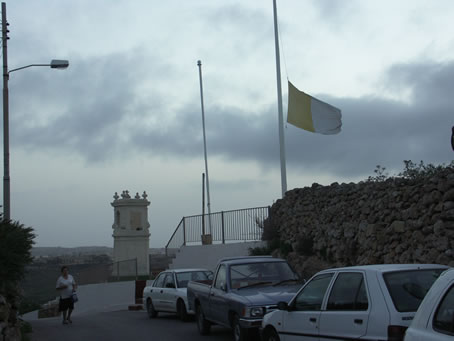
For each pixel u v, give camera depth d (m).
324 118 22.31
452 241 12.58
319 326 8.08
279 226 22.53
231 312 11.97
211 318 13.61
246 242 23.53
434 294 5.45
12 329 12.41
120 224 34.16
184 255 26.77
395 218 15.10
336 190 18.69
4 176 17.89
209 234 25.94
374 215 16.16
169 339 14.04
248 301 11.20
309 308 8.53
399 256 14.52
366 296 7.29
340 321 7.61
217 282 13.23
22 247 12.46
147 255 33.94
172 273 19.31
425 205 13.75
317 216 19.70
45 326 18.42
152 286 20.33
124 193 35.03
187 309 17.72
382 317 6.87
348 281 7.84
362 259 16.31
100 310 28.30
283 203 22.27
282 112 22.77
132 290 29.59
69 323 19.22
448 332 5.09
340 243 17.81
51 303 29.86
